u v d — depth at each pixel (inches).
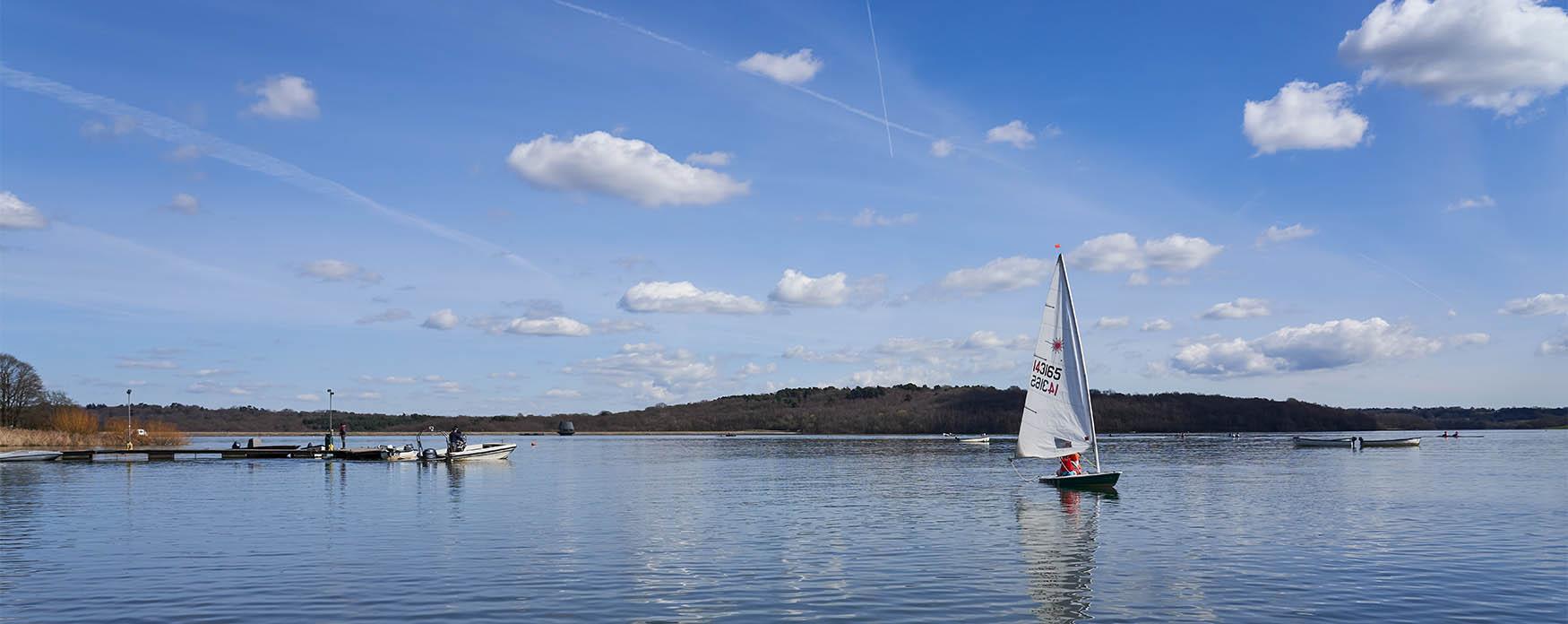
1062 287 2388.0
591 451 5816.9
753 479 2962.6
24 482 2741.1
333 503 2105.1
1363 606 1031.6
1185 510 1936.5
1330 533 1587.1
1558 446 5841.5
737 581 1175.6
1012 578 1189.1
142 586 1139.9
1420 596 1078.4
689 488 2571.4
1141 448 5521.7
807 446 6722.4
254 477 2967.5
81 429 5802.2
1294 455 4498.0
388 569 1250.0
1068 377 2385.6
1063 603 1048.8
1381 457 4261.8
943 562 1307.8
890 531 1632.6
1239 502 2094.0
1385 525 1676.9
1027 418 2384.4
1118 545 1456.7
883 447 6181.1
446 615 994.7
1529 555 1347.2
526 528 1668.3
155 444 5885.8
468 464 3905.0
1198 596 1083.9
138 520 1776.6
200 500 2160.4
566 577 1197.1
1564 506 1993.1
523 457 4763.8
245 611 1015.6
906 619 981.8
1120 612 1008.2
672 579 1185.4
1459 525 1673.2
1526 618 979.3
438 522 1755.7
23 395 6107.3
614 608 1028.5
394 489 2509.8
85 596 1086.4
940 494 2351.1
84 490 2438.5
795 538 1545.3
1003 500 2169.0
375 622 965.8
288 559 1327.5
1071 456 2431.1
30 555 1369.3
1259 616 989.8
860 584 1157.7
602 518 1824.6
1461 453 4753.9
